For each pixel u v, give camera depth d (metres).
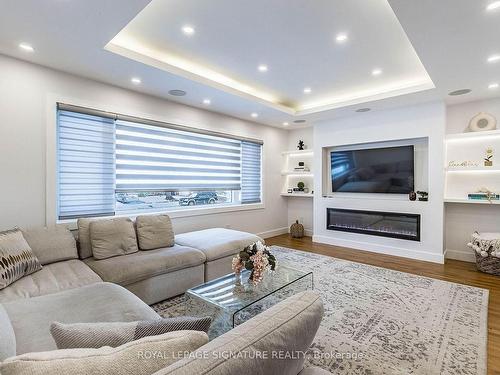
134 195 3.79
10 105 2.65
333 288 3.03
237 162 5.20
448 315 2.42
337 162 5.32
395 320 2.34
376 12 2.18
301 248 4.88
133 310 1.63
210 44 2.71
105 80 3.21
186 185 4.34
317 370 1.04
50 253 2.47
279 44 2.70
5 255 2.00
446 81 3.21
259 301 2.14
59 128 3.00
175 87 3.44
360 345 2.00
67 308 1.62
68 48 2.48
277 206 6.09
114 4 1.87
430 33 2.21
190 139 4.38
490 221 3.96
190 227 4.32
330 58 2.99
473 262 4.04
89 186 3.24
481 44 2.38
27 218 2.76
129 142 3.64
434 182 4.06
